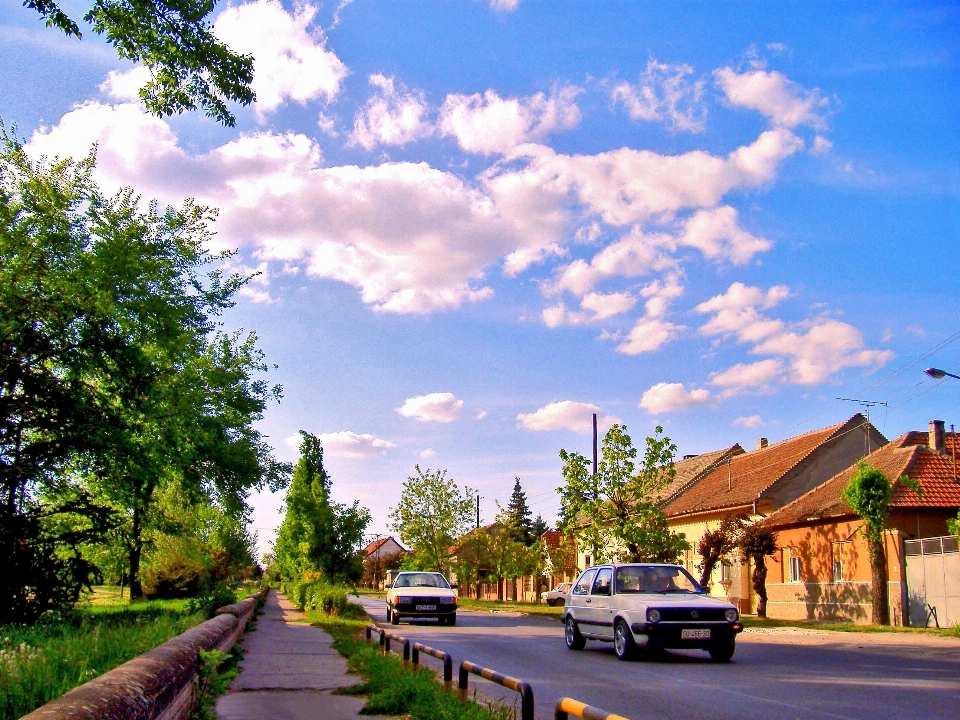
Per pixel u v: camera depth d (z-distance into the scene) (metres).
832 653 16.88
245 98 10.73
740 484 41.06
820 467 37.28
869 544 26.69
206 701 8.64
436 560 50.28
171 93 10.64
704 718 8.96
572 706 4.64
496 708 8.12
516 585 69.94
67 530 21.47
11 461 18.67
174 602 26.05
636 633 14.65
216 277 26.92
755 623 28.56
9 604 18.31
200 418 27.28
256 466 30.02
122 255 20.39
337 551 36.38
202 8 10.08
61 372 20.03
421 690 9.04
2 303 18.39
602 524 29.64
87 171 21.27
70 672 6.66
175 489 29.25
